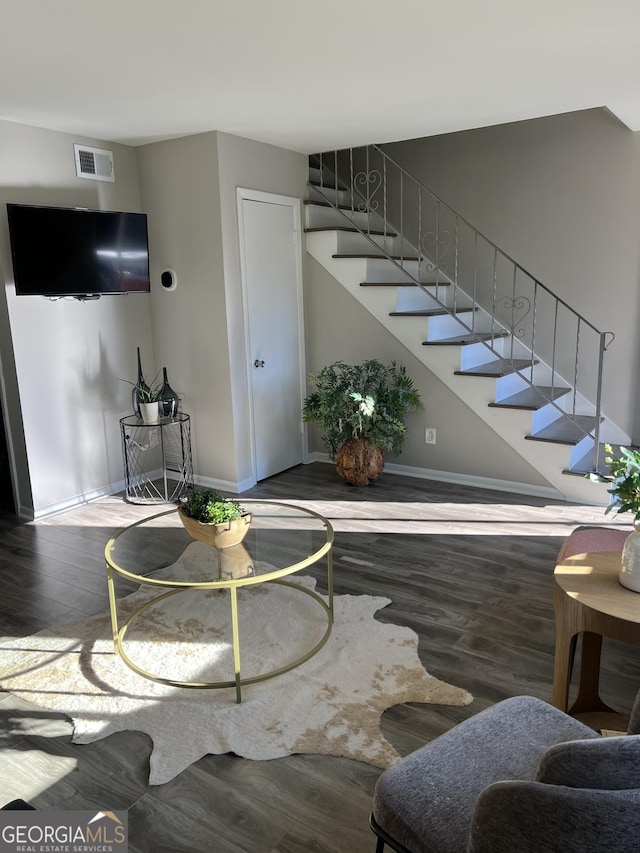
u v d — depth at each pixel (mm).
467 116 3904
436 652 2623
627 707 2291
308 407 4648
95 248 4074
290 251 4879
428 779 1395
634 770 1016
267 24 2402
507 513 4125
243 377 4598
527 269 5016
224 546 2627
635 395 4715
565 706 2109
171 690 2424
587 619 1940
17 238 3703
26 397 4051
